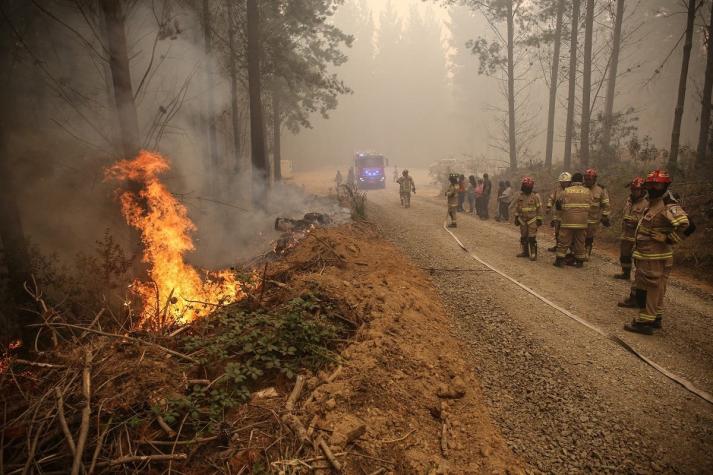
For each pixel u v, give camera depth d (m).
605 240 11.76
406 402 3.60
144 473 2.73
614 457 3.32
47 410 2.96
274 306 5.10
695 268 8.94
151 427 3.07
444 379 4.14
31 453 2.59
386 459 2.92
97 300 6.11
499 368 4.64
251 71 14.14
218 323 4.75
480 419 3.64
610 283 7.71
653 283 5.41
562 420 3.76
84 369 3.27
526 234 9.55
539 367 4.66
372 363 3.89
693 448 3.42
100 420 2.97
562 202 8.77
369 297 5.51
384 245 10.61
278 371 3.89
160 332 4.42
